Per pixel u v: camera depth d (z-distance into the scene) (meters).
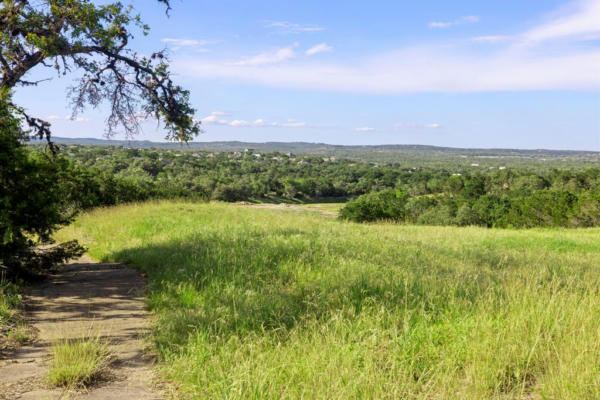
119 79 11.89
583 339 4.71
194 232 14.69
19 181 9.34
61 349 5.05
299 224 18.67
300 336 5.45
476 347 4.77
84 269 11.26
